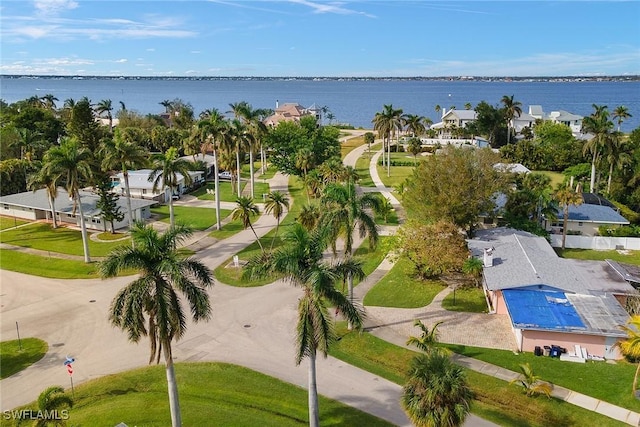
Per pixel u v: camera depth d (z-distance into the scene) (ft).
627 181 244.22
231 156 280.72
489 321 131.13
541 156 348.18
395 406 97.35
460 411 70.23
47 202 235.20
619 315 116.88
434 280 159.12
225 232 216.54
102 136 329.52
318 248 88.43
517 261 143.95
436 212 168.76
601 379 103.76
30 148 304.71
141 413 94.63
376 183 302.45
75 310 142.31
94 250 193.57
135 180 285.84
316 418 86.79
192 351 118.73
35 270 173.06
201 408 96.32
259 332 128.06
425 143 437.99
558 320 114.32
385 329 128.06
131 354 118.11
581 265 150.20
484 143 417.49
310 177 252.21
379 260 177.99
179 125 496.23
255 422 92.17
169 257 81.71
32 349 120.98
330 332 82.94
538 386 97.55
